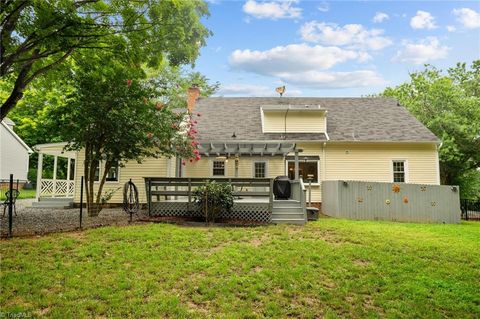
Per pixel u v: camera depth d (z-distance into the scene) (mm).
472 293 4734
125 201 10273
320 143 15672
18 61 7289
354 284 4879
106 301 4023
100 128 9523
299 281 4887
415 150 15664
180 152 11477
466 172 22453
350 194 12633
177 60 9320
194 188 10336
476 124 18828
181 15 8406
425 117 21281
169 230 7762
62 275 4750
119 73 9578
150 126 9781
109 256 5695
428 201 12648
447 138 19156
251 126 16766
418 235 8461
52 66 8359
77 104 9328
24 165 26656
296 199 12141
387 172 15539
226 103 19344
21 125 27328
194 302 4156
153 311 3799
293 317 3900
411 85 23672
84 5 7750
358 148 15727
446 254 6555
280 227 8930
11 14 6832
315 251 6391
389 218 12578
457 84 22828
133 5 7855
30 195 23047
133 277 4785
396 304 4309
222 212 10148
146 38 8477
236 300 4227
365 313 4043
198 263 5453
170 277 4832
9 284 4344
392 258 6133
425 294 4629
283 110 16094
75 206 14859
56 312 3680
